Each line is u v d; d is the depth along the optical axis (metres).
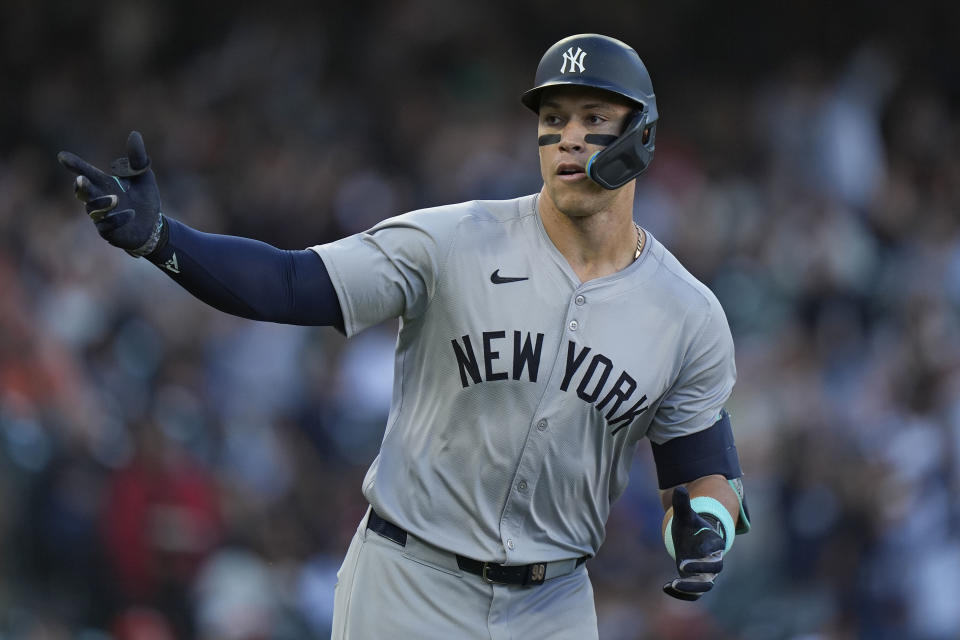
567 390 12.87
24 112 46.94
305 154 45.41
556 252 12.99
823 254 42.22
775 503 33.56
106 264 36.50
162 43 50.78
